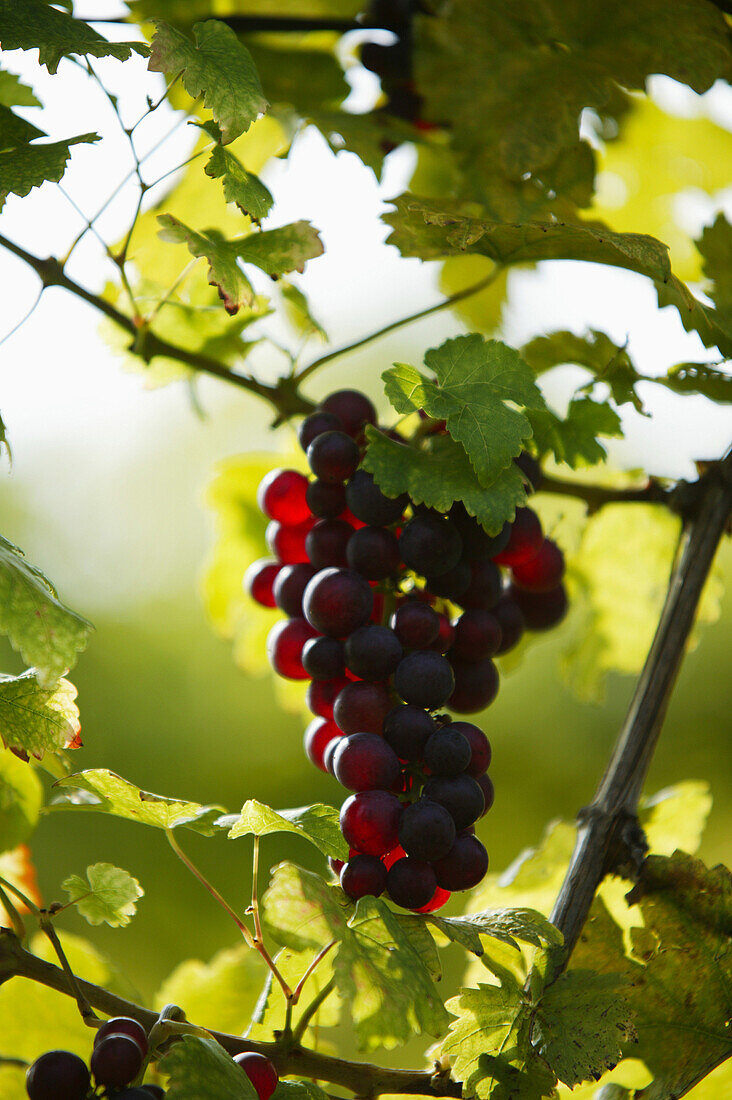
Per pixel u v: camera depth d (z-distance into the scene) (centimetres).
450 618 113
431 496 108
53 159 109
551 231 112
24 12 109
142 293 120
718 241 118
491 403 109
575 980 107
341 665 109
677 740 291
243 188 110
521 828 278
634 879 110
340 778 108
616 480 122
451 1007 107
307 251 112
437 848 106
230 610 126
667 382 115
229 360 120
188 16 122
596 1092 110
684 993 109
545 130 118
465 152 118
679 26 116
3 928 106
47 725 108
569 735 288
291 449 123
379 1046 105
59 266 113
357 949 105
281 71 123
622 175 129
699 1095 111
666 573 123
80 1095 104
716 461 117
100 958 115
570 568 123
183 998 117
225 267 111
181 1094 102
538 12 117
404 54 121
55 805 109
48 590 107
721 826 280
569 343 117
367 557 109
